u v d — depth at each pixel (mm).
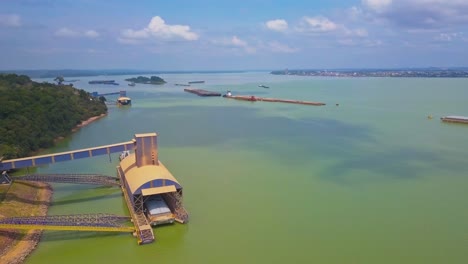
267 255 41156
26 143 83375
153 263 39781
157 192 48219
